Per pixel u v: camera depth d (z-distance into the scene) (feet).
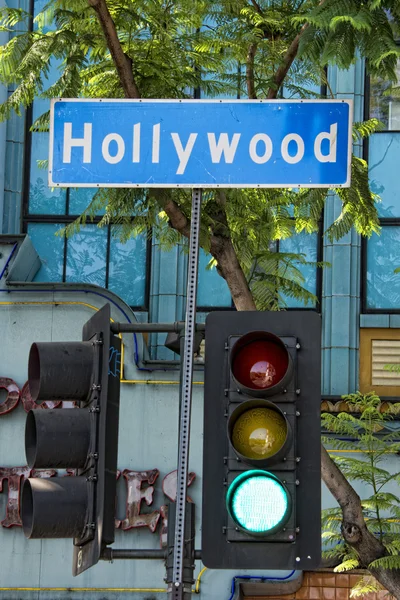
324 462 65.92
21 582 98.84
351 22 43.55
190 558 34.14
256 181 37.27
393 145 112.98
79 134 37.76
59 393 34.06
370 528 77.20
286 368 32.55
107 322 34.42
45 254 113.91
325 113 37.45
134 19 62.90
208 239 63.46
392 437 85.92
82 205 114.83
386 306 111.45
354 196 68.08
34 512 32.37
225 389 32.83
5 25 64.18
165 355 110.83
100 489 32.68
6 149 114.73
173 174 37.35
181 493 33.73
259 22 65.57
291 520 31.71
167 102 37.68
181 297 112.88
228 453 32.37
